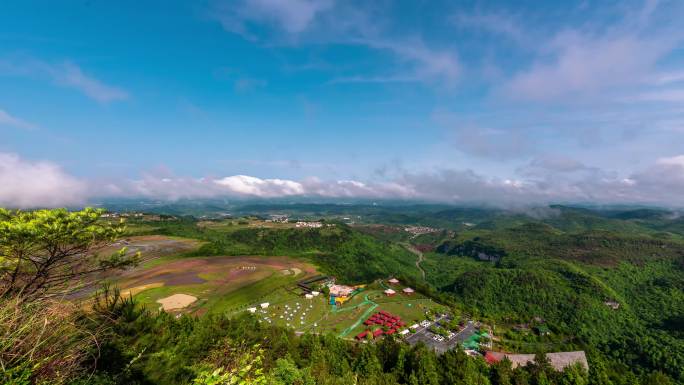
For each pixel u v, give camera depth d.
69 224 14.09
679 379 107.25
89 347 13.23
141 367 16.25
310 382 24.64
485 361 67.06
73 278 16.06
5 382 9.59
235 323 50.75
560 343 91.94
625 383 61.09
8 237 12.55
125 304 20.97
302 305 105.94
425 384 49.41
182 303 101.62
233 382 12.79
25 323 11.11
